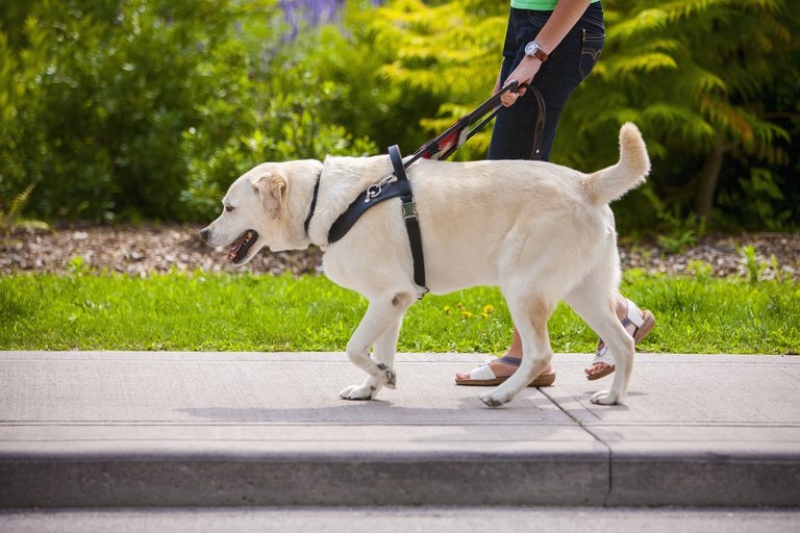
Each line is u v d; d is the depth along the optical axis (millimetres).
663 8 10055
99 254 8828
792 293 7555
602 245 4766
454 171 4820
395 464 3982
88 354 5785
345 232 4789
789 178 11406
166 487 3945
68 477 3914
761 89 11203
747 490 4059
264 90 11172
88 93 10656
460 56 10758
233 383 5215
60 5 11234
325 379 5352
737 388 5219
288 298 7406
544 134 5309
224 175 9797
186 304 7105
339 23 13531
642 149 4598
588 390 5227
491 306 7047
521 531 3758
